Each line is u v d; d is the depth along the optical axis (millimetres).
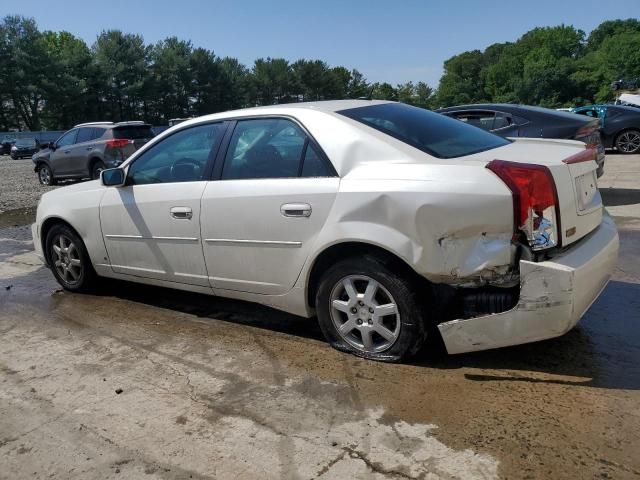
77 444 2848
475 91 127500
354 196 3283
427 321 3311
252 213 3738
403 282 3250
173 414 3068
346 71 116812
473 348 3125
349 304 3506
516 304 2971
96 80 61469
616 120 14141
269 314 4543
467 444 2617
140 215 4457
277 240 3658
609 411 2816
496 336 3031
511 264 2932
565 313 2855
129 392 3348
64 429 2990
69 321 4648
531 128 8133
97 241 4898
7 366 3822
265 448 2705
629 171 11133
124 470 2617
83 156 14703
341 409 2998
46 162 15984
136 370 3639
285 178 3637
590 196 3312
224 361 3691
